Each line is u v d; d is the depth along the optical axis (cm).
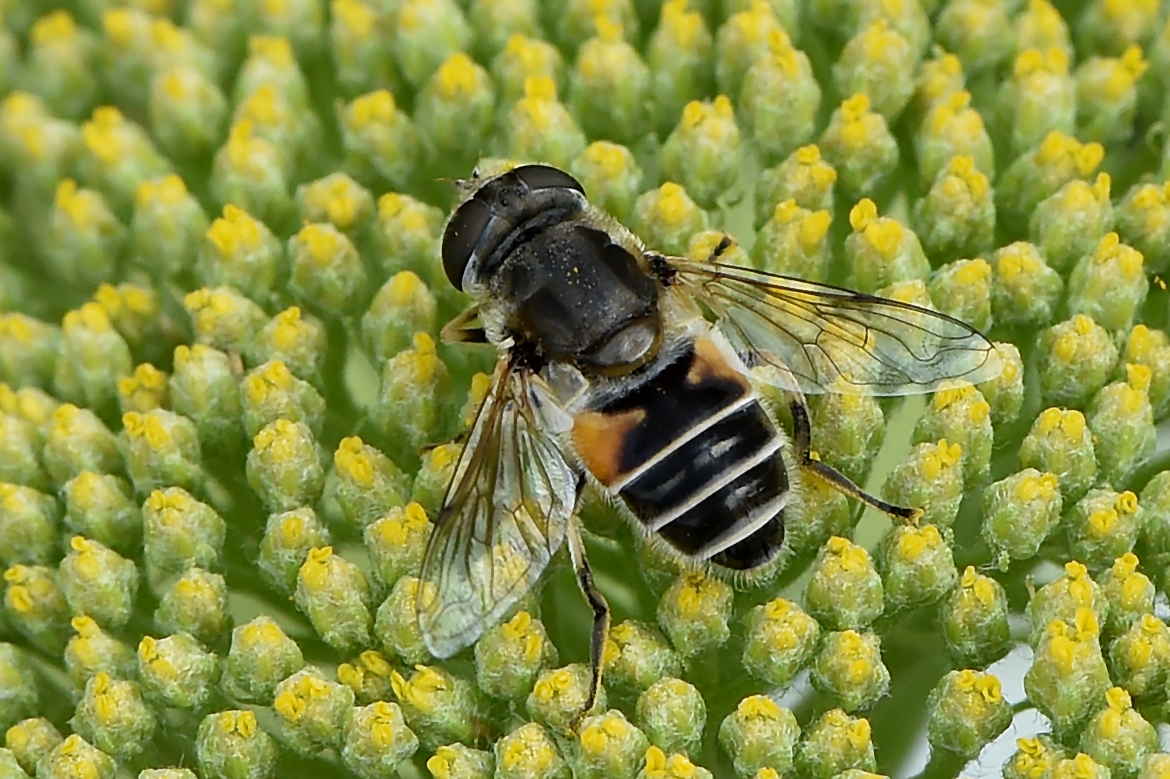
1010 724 11
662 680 11
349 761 11
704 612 11
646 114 12
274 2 12
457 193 12
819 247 11
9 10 12
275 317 12
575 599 11
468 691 11
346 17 12
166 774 11
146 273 12
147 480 11
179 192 12
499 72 12
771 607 11
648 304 11
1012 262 11
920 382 11
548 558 11
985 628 11
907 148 12
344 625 11
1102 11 12
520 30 12
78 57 12
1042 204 12
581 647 11
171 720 11
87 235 12
